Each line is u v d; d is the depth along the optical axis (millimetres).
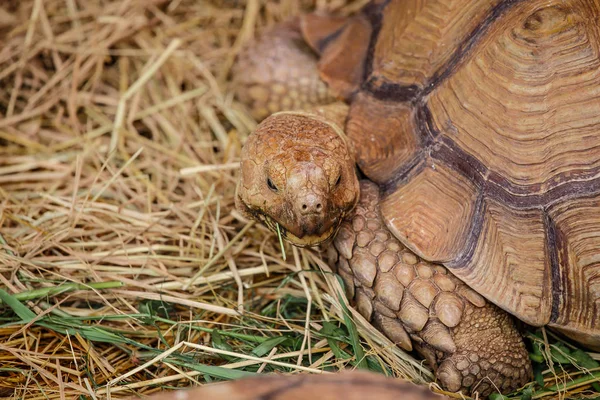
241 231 772
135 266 758
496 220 651
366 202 689
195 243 779
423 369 681
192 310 735
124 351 698
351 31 787
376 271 670
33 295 702
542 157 656
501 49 667
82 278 734
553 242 647
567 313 644
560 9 662
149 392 662
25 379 665
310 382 514
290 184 639
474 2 700
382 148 697
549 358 685
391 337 681
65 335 698
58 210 791
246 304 738
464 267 646
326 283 735
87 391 648
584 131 654
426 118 683
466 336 661
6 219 787
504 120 663
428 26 716
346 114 736
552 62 658
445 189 660
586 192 648
